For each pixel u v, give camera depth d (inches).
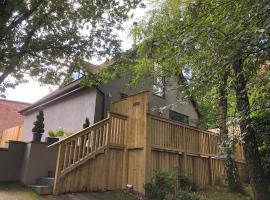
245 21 167.9
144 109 396.5
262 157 371.6
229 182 431.2
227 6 202.8
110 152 382.9
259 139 386.0
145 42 441.7
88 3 402.6
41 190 311.4
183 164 438.3
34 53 382.0
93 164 359.9
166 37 241.9
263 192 281.3
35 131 406.0
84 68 420.2
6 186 346.9
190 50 213.3
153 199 344.5
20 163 387.9
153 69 487.5
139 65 484.7
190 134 467.8
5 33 331.6
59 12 392.2
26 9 356.2
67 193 326.0
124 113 428.5
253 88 203.5
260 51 177.2
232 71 211.2
